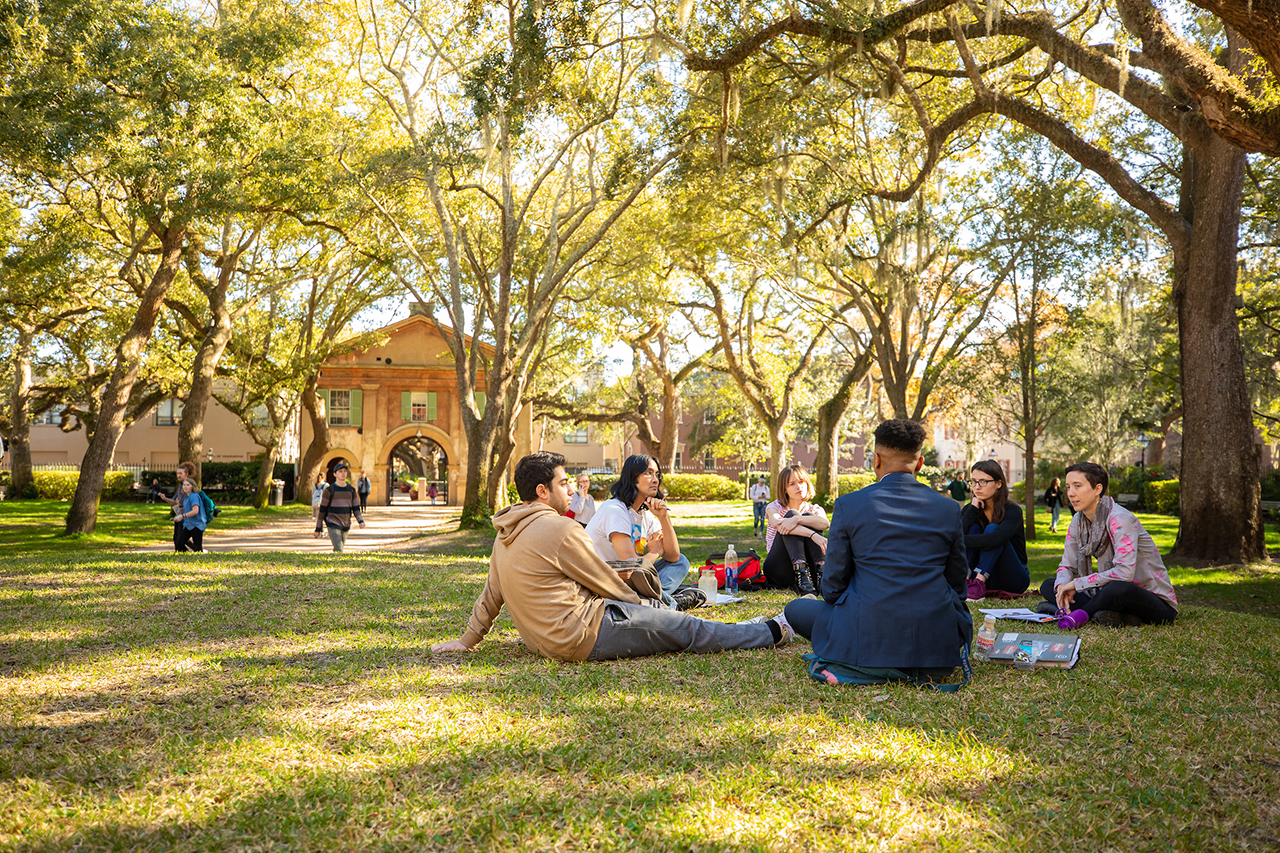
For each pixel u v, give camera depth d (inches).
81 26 620.7
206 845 96.0
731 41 544.1
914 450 175.9
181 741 128.5
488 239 1020.5
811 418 2234.3
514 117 617.9
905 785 113.4
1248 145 285.7
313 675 169.6
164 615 238.8
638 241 960.3
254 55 698.8
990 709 148.9
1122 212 647.1
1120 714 145.1
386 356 1758.1
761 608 255.6
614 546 231.5
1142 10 304.0
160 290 837.2
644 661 184.5
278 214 933.2
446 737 131.5
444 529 1006.4
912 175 814.5
